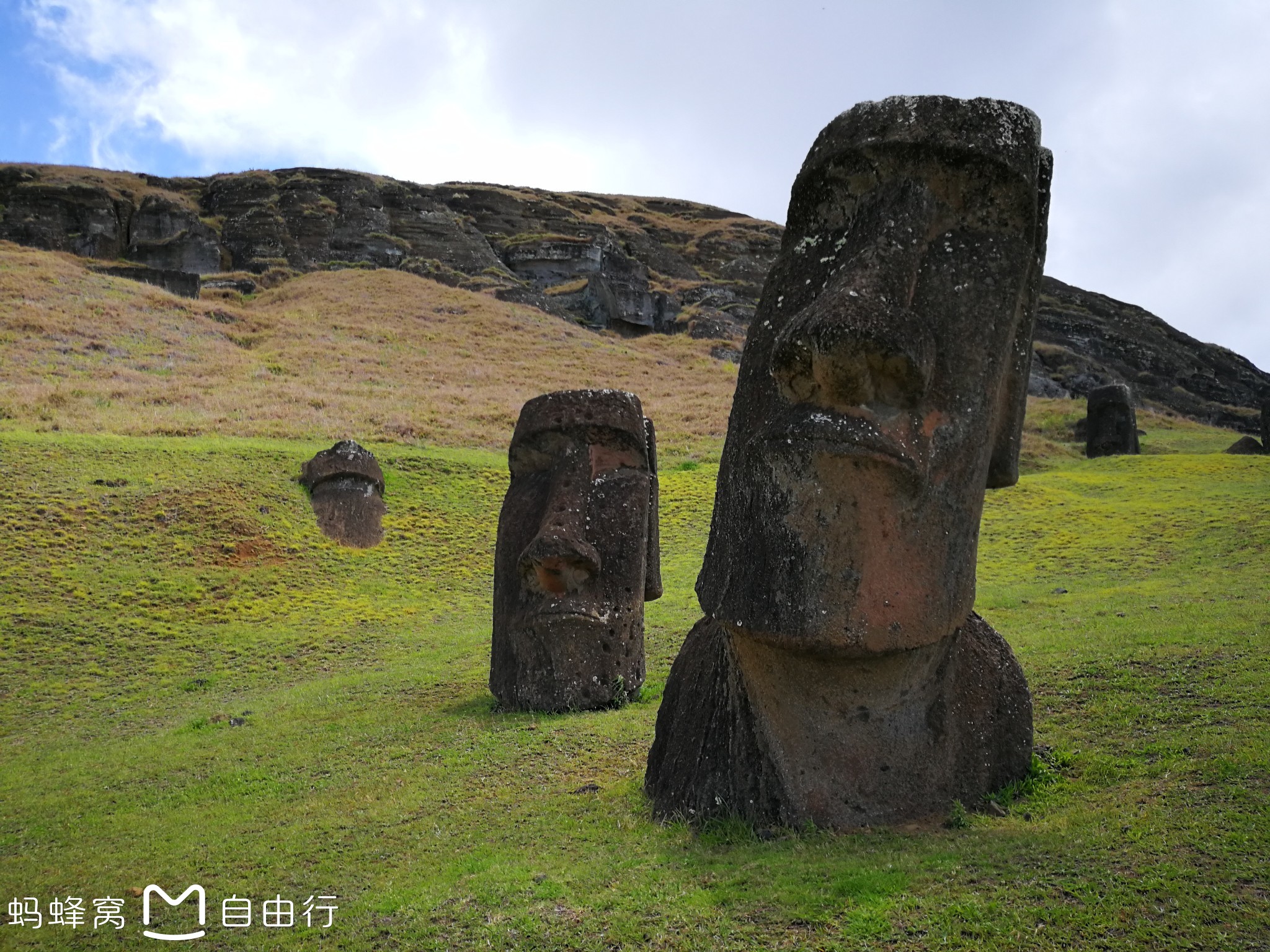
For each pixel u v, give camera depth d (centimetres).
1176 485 2677
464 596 2128
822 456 667
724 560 737
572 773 952
